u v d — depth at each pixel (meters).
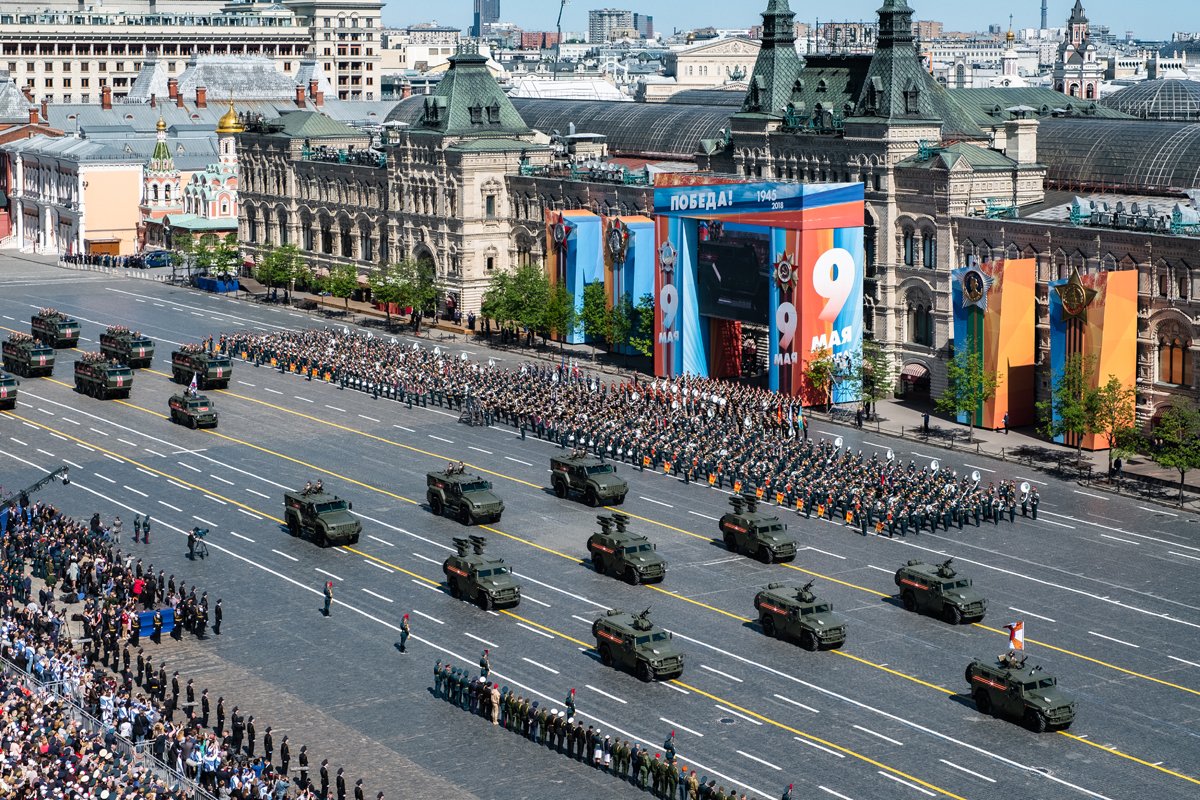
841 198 194.25
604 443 175.50
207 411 190.50
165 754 99.56
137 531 146.62
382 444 182.25
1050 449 177.12
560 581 135.50
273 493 162.88
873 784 98.75
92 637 119.69
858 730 106.44
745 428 175.50
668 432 173.62
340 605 130.88
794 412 181.38
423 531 149.88
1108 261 176.50
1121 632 122.94
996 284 181.75
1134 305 172.50
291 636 124.31
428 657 119.88
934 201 193.62
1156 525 149.38
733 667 117.00
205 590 134.50
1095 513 153.38
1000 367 183.62
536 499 159.62
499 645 121.81
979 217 190.62
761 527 140.00
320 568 139.88
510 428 189.62
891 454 166.12
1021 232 185.00
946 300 194.12
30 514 148.50
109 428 190.75
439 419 194.12
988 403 184.88
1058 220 185.88
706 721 107.88
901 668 116.56
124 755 99.06
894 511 148.00
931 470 159.00
